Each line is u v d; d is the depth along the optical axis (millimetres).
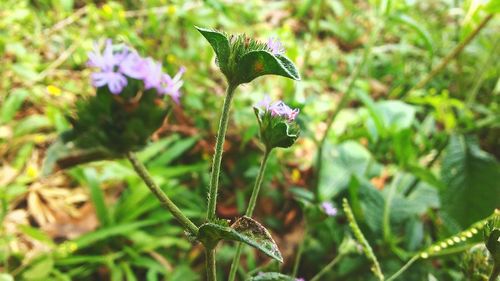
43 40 887
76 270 516
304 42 1051
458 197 505
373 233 469
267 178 619
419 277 466
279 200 620
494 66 780
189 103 725
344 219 526
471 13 506
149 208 575
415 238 505
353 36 1104
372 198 517
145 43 867
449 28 1004
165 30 907
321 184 558
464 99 764
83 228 582
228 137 680
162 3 1007
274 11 1152
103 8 952
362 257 482
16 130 669
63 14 936
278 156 693
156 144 636
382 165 594
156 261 556
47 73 804
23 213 599
